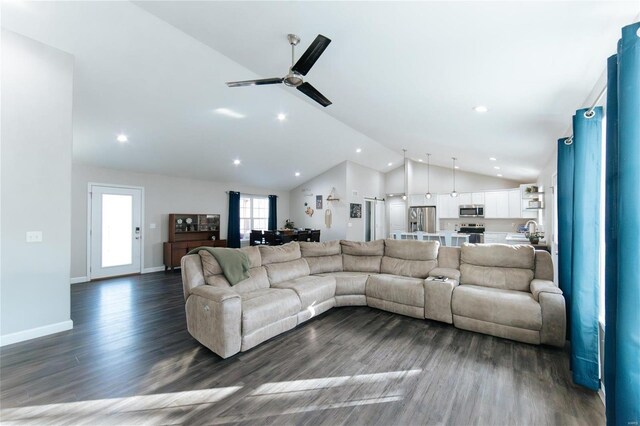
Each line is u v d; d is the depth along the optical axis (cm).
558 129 349
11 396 197
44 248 294
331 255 451
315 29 226
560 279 293
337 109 440
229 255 322
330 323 338
